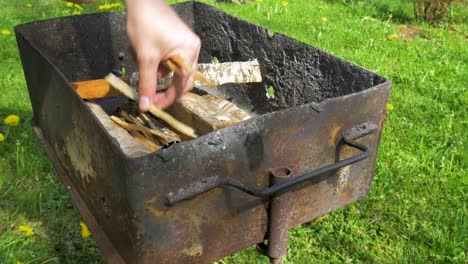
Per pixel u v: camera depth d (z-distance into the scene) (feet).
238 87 8.32
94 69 8.45
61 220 7.16
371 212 7.53
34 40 7.50
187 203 4.09
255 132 4.21
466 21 16.51
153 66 3.64
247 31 7.75
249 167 4.33
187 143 3.84
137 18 3.47
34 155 8.43
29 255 6.47
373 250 6.86
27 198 7.41
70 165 5.59
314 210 5.19
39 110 6.58
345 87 6.01
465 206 7.57
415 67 12.23
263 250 5.05
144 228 3.95
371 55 12.84
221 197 4.30
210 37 8.71
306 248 6.90
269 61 7.43
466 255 6.72
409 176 8.17
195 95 6.72
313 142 4.69
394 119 9.82
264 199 4.64
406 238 7.05
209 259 4.57
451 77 11.76
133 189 3.73
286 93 7.24
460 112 10.13
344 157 5.06
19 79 10.99
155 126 6.53
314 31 14.44
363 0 17.79
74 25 7.91
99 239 4.92
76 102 4.66
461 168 8.39
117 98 8.39
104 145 4.08
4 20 14.25
